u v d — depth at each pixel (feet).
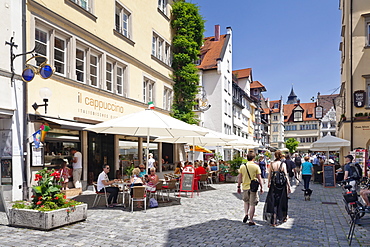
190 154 97.66
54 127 39.01
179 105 79.51
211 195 43.55
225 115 120.47
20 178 33.71
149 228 24.30
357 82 70.13
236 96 143.84
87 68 47.50
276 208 25.81
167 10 76.59
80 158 43.32
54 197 24.90
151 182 34.14
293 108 293.23
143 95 64.69
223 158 116.26
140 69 62.85
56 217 23.66
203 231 23.52
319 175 65.10
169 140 56.03
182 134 40.98
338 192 49.83
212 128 115.85
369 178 42.83
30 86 35.81
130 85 59.11
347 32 72.28
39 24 38.65
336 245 20.39
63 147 41.83
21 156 33.94
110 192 33.99
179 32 79.51
